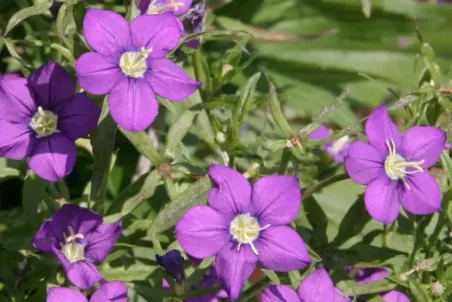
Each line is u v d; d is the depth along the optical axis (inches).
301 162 14.7
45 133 14.5
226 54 15.8
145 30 14.6
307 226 15.4
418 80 15.7
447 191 14.9
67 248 14.3
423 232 15.1
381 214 14.6
